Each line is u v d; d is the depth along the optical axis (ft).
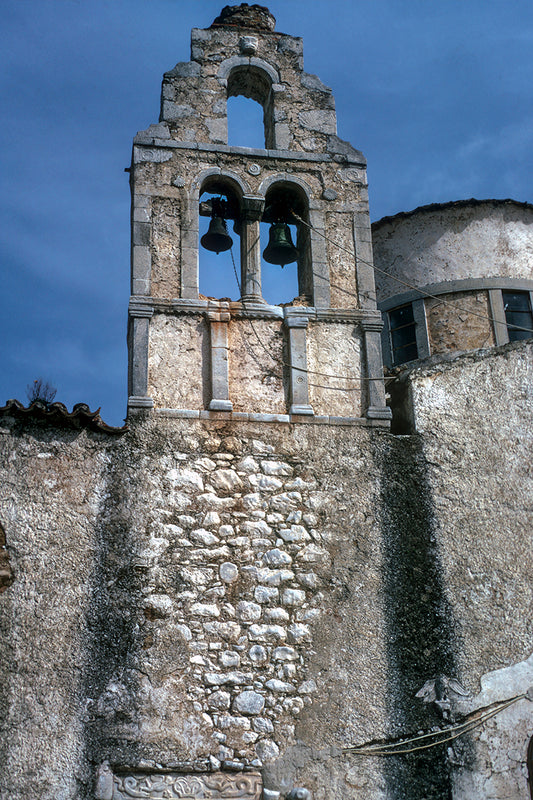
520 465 38.24
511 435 38.73
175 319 38.42
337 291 40.47
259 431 37.24
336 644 34.37
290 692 33.40
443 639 35.06
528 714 34.40
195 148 41.29
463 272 51.88
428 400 39.01
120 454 35.60
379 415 38.34
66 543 33.86
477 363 39.93
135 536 34.50
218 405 37.09
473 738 33.76
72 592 33.24
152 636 33.22
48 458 34.94
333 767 32.68
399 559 36.04
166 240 39.55
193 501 35.47
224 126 42.11
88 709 31.83
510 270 52.16
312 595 34.96
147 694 32.40
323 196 41.91
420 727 33.65
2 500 33.99
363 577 35.53
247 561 34.99
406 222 53.42
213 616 33.91
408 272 52.70
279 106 43.14
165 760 31.76
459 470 37.88
